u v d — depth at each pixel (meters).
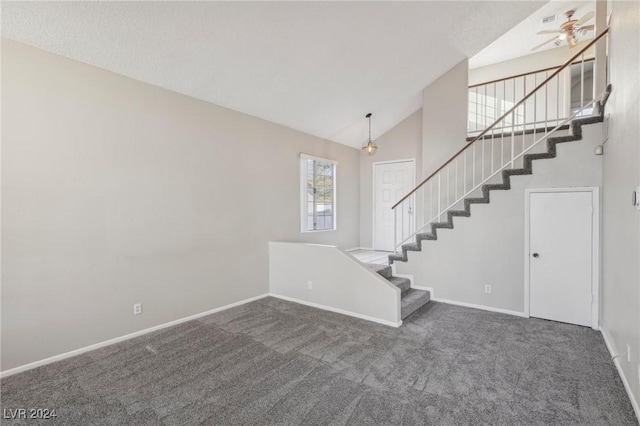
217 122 4.02
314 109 4.84
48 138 2.67
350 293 3.89
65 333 2.77
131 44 2.82
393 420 1.94
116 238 3.09
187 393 2.25
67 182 2.78
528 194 3.79
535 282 3.76
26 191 2.56
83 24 2.52
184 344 3.05
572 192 3.52
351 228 6.80
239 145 4.30
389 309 3.56
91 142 2.92
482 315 3.88
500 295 4.00
